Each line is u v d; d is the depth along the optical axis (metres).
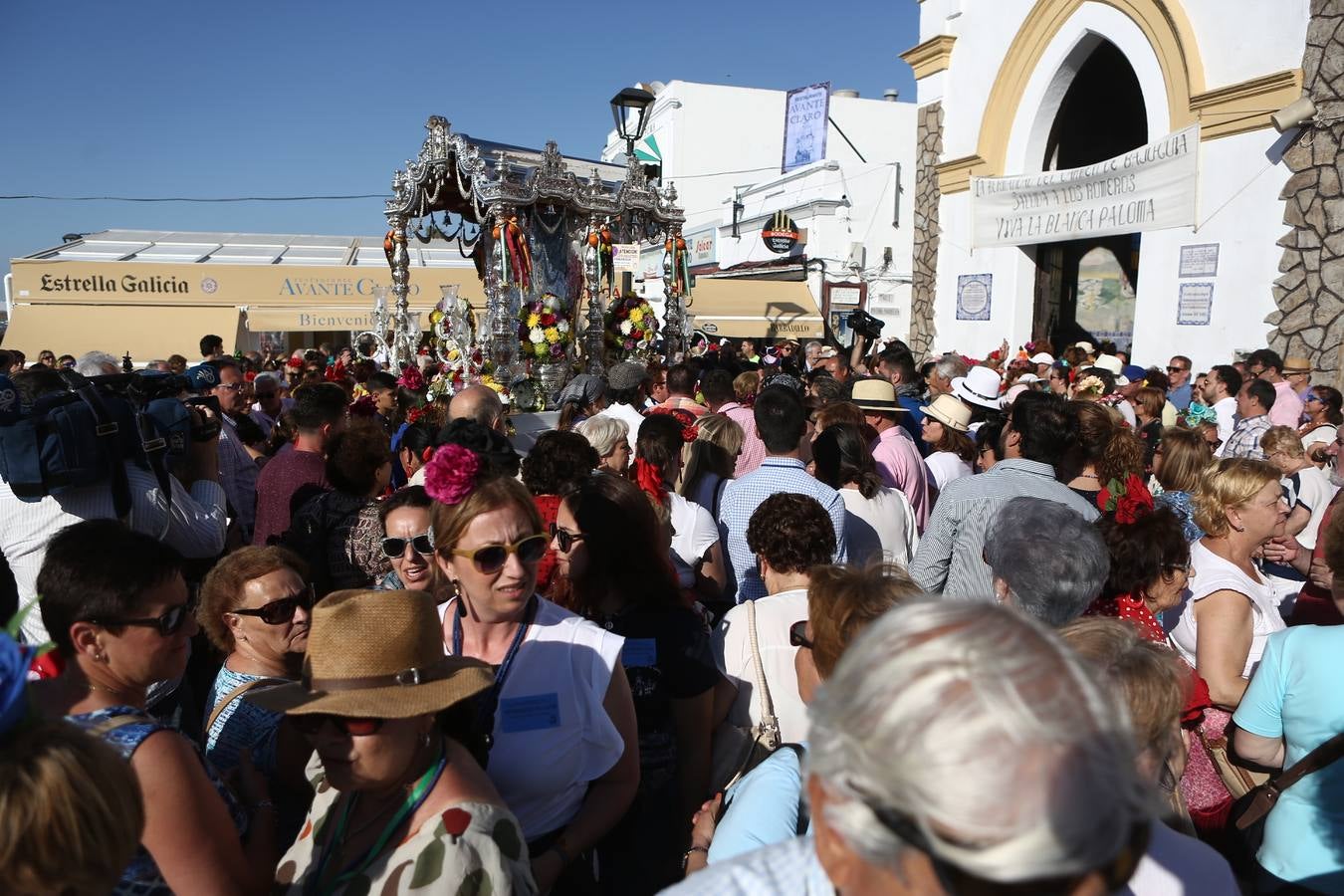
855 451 4.35
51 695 1.92
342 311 17.36
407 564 3.16
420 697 1.64
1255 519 2.95
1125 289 13.32
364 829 1.70
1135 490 2.95
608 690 2.28
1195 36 10.38
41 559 3.15
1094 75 14.06
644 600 2.66
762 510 2.99
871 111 28.97
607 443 4.55
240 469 5.34
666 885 2.48
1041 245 13.52
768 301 18.69
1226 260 10.15
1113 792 0.85
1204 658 2.78
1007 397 8.58
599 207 7.89
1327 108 8.99
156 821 1.68
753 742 2.67
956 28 14.15
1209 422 7.46
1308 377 8.44
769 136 31.67
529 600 2.35
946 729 0.85
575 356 7.97
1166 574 2.68
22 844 1.17
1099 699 0.92
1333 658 2.12
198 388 5.09
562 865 2.15
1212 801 2.52
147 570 1.94
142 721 1.79
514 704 2.20
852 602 2.11
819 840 1.03
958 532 3.54
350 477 3.62
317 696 1.62
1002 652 0.91
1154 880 1.52
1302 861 2.09
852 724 0.93
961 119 14.23
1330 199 9.03
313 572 3.54
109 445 3.14
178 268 16.70
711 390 6.37
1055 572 2.32
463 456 2.18
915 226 15.36
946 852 0.83
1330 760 2.07
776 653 2.76
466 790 1.69
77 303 16.27
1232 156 9.99
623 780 2.31
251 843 2.01
